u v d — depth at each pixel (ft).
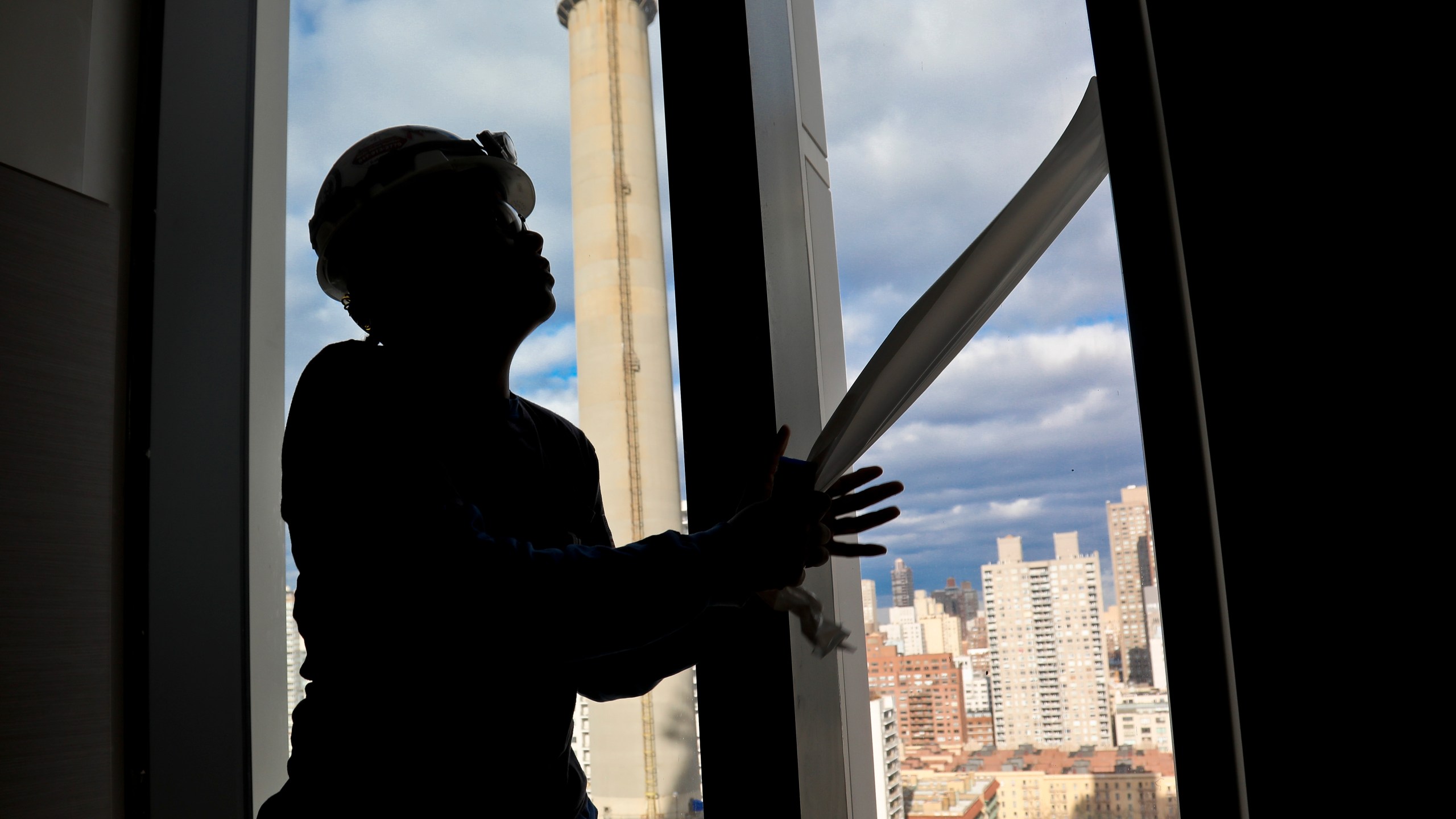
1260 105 2.04
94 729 4.00
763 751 3.02
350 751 2.28
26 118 4.93
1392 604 1.83
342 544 2.15
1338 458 1.90
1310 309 1.95
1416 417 1.85
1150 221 2.15
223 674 5.44
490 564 2.00
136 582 5.17
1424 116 1.90
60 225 4.09
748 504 2.53
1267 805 1.90
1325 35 2.00
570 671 2.62
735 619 3.06
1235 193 2.04
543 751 2.51
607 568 2.04
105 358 4.25
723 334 3.29
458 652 2.07
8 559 3.74
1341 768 1.84
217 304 5.74
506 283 2.59
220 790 5.33
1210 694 2.00
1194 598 2.03
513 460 2.66
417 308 2.59
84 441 4.10
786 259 3.52
